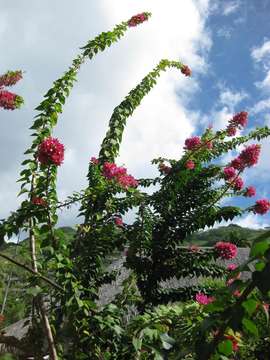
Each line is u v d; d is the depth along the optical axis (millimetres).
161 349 2453
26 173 3676
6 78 4348
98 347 2988
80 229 4391
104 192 4645
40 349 2965
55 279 3119
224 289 1375
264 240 1279
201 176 5746
